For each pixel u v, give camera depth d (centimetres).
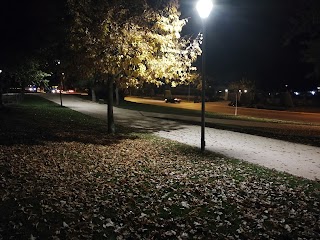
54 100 4850
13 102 4006
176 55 1650
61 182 888
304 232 599
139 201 754
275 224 634
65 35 1500
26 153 1228
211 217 668
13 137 1562
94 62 1414
